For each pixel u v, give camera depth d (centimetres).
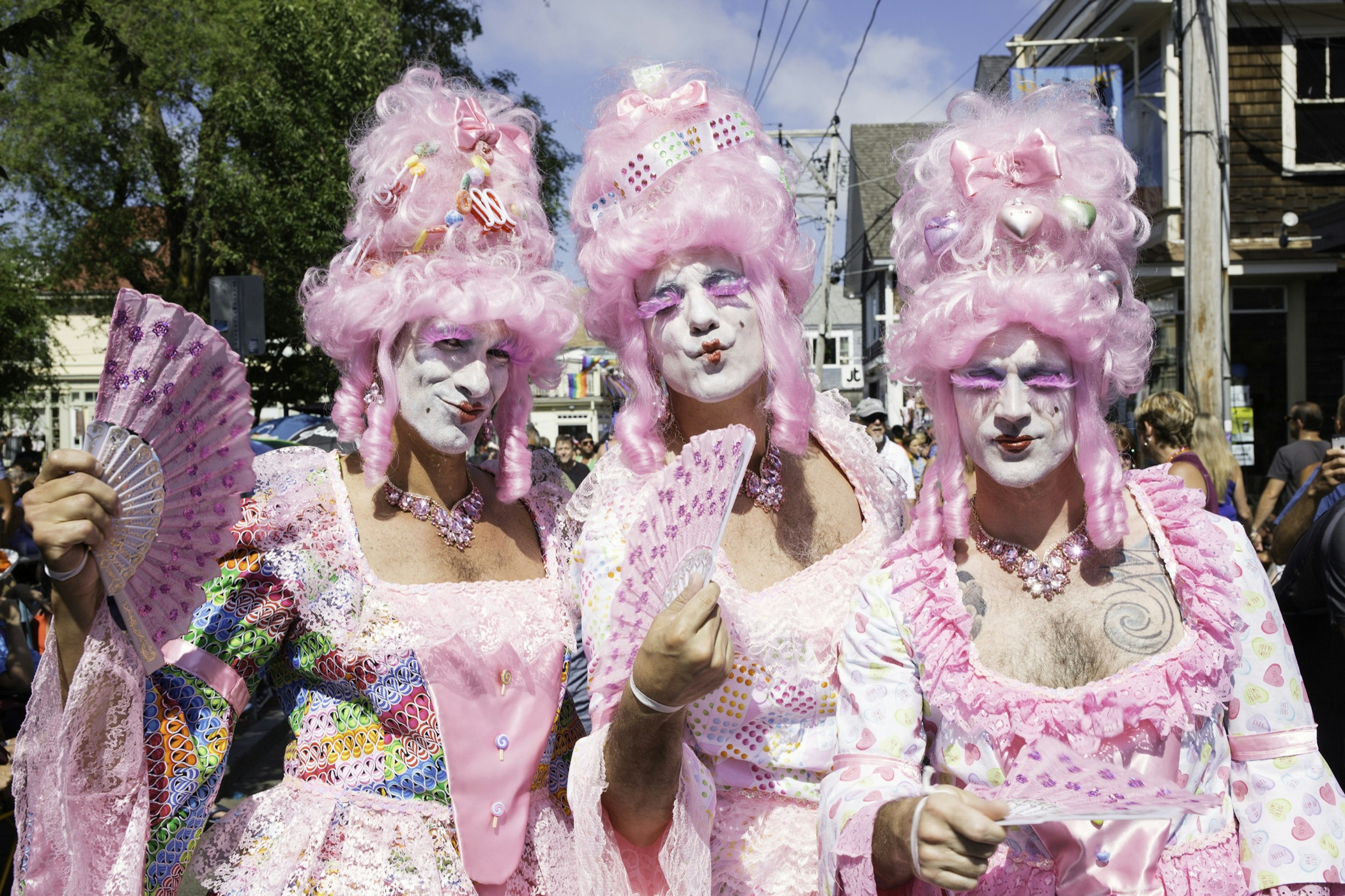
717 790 211
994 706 170
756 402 230
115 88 1608
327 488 205
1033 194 180
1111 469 179
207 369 169
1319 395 1188
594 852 182
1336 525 328
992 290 174
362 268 209
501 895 192
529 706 200
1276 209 1188
